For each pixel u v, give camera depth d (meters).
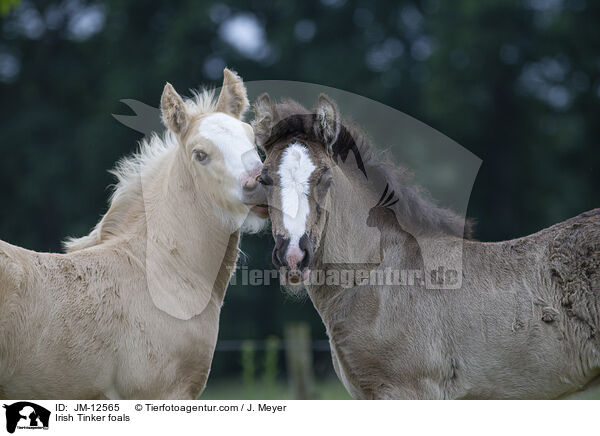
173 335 5.86
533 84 20.22
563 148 19.56
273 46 20.22
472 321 5.85
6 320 5.32
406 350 5.82
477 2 19.67
